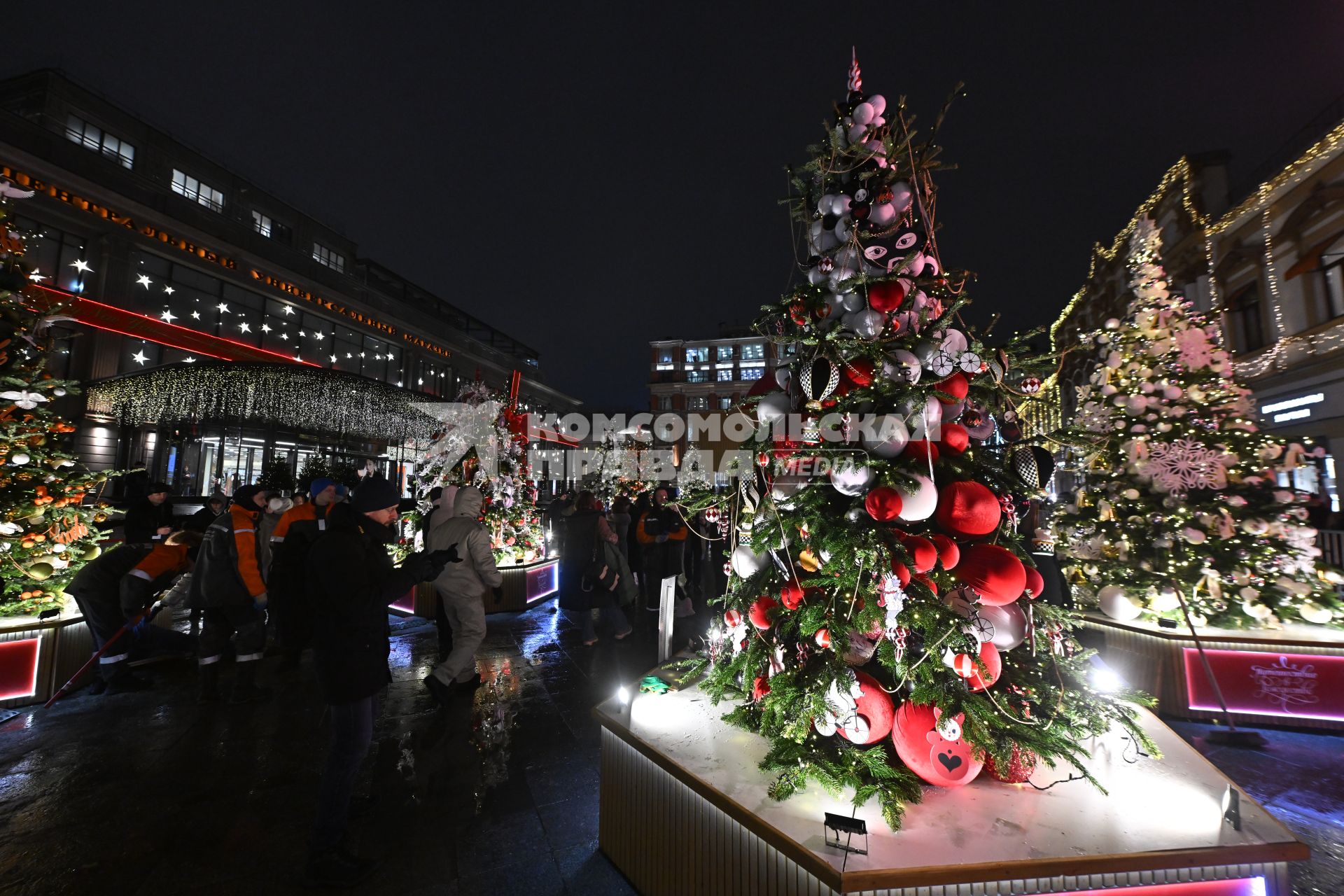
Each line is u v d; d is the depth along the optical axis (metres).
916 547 2.01
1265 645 3.91
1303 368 11.77
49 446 5.27
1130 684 4.24
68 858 2.55
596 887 2.39
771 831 1.70
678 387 52.44
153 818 2.87
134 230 17.95
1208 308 14.30
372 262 31.84
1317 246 11.52
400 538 8.66
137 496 11.27
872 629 2.07
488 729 4.00
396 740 3.83
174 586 5.50
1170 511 4.29
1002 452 2.44
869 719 2.01
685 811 2.08
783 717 2.24
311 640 2.47
